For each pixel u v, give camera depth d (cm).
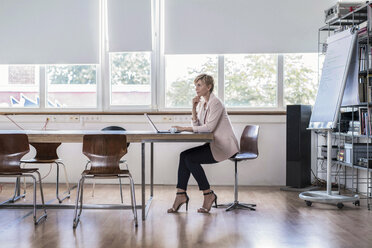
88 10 609
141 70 614
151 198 486
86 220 379
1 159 363
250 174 596
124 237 321
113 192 534
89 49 609
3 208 430
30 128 607
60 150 608
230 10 596
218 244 302
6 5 618
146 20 600
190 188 567
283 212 416
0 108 622
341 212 417
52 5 612
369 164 446
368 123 446
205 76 420
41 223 368
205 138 374
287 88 604
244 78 606
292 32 592
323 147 567
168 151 601
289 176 556
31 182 613
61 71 621
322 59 598
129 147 604
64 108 619
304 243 305
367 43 432
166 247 295
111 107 616
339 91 446
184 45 600
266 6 595
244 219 383
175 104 614
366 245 301
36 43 615
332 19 519
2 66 629
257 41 595
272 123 592
